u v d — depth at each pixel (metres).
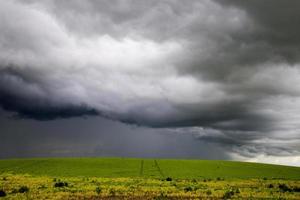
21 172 85.31
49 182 59.41
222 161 119.44
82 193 44.34
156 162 110.69
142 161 112.69
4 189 48.81
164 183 59.84
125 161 111.31
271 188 55.03
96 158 118.88
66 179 65.62
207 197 42.56
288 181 71.62
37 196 41.28
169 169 94.75
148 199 40.31
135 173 85.69
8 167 96.06
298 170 106.62
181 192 46.28
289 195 46.41
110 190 46.81
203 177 79.44
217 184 60.09
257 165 113.06
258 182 66.50
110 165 101.31
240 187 56.06
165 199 40.53
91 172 86.69
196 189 50.50
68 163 104.31
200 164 107.69
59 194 43.06
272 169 104.25
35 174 81.44
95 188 49.53
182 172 88.94
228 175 85.50
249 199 41.59
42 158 119.44
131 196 42.41
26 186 51.50
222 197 42.69
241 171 95.50
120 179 67.75
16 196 41.25
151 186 54.34
